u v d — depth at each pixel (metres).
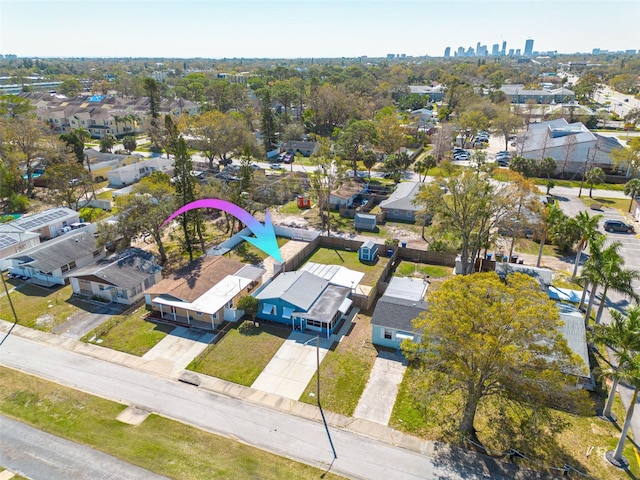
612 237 59.28
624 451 26.97
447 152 103.62
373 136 88.81
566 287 46.41
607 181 85.06
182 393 32.50
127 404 31.42
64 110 141.88
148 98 164.62
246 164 62.19
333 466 26.28
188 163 51.94
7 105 132.88
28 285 48.81
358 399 31.83
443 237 53.31
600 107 170.75
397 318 37.44
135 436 28.36
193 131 94.12
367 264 53.56
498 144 120.06
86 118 134.25
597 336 27.91
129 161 91.31
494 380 26.09
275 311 41.22
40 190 81.56
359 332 40.03
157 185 54.47
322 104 132.12
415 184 76.75
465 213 46.16
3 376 34.25
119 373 34.69
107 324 41.25
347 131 88.75
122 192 78.25
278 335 39.62
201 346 38.03
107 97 163.50
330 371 34.78
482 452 27.14
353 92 161.62
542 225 48.53
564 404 25.31
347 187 75.06
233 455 26.95
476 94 158.62
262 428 29.25
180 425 29.44
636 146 81.94
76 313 43.22
